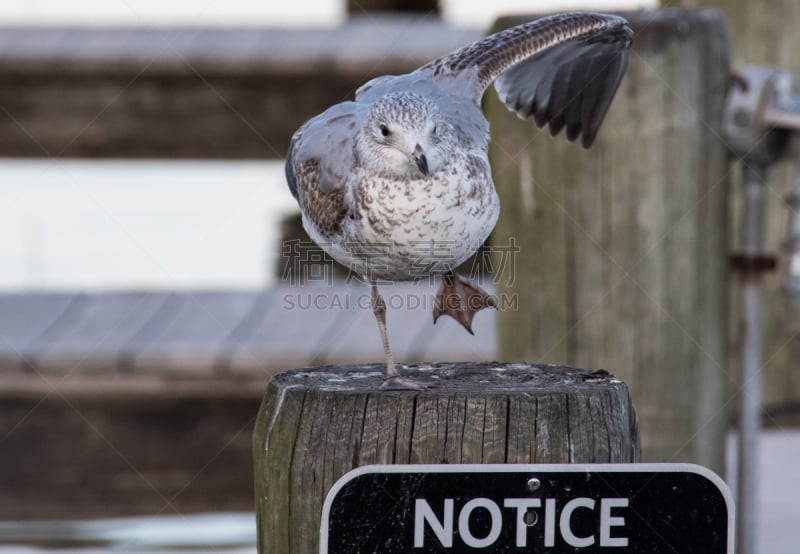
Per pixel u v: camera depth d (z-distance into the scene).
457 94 5.79
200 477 8.23
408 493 4.25
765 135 6.90
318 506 4.46
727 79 6.96
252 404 8.19
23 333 8.21
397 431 4.43
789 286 8.25
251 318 8.38
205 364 7.98
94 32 9.57
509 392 4.49
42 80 9.38
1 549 7.98
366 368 5.17
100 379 8.01
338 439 4.45
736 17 8.66
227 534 8.13
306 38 9.48
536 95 6.41
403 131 5.18
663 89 6.79
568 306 7.04
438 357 7.85
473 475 4.25
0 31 9.53
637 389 7.00
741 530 7.40
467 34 9.34
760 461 8.55
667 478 4.28
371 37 9.41
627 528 4.29
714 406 7.14
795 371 8.84
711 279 7.01
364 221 5.44
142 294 8.70
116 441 8.20
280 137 9.51
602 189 6.89
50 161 9.51
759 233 7.20
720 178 6.98
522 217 7.11
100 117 9.45
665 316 6.94
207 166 11.62
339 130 5.66
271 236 11.66
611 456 4.47
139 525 8.23
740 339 7.34
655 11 6.91
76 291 8.76
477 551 4.27
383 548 4.26
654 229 6.89
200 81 9.43
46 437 8.15
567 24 6.04
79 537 8.11
